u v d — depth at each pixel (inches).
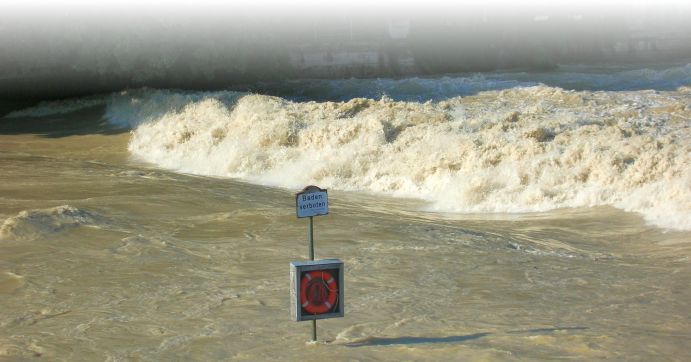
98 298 336.2
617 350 257.0
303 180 733.3
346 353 258.7
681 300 327.9
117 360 260.2
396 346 265.3
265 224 492.4
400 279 366.9
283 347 268.4
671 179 551.2
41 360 262.7
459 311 312.2
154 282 360.5
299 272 248.5
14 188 622.5
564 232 494.9
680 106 871.1
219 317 306.7
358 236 463.2
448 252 422.9
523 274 377.4
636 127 756.0
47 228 448.1
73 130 1189.7
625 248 448.5
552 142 685.3
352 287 353.4
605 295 337.4
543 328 284.4
